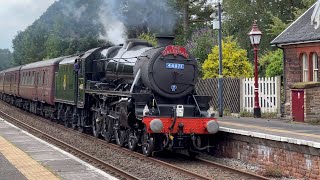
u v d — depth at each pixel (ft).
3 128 63.21
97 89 55.83
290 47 65.87
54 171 33.01
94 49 61.57
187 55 45.78
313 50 61.46
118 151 48.01
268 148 37.65
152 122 41.16
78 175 31.71
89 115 62.95
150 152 43.52
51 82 79.41
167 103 45.50
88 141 55.93
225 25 120.16
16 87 118.52
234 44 84.43
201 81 80.02
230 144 43.50
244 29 119.85
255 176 33.68
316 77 62.03
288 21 108.78
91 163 40.19
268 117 64.34
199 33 109.09
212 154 46.55
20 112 108.06
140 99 44.09
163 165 39.70
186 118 42.27
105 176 31.48
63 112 74.95
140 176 35.17
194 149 45.19
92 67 60.80
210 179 32.53
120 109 46.65
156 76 44.37
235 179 33.91
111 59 54.29
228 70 81.10
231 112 73.00
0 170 33.27
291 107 57.16
